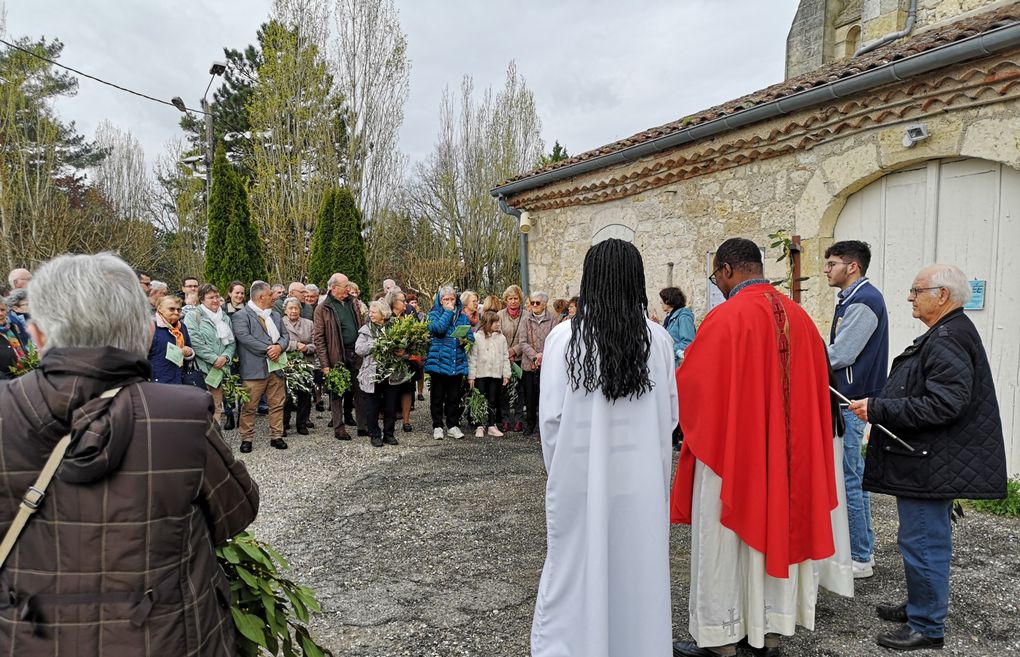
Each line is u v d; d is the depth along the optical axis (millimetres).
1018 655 2859
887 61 5152
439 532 4426
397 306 7852
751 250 2979
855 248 3611
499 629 3133
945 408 2686
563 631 2428
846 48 9734
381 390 7008
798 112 6039
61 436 1308
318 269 14461
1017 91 4570
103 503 1299
